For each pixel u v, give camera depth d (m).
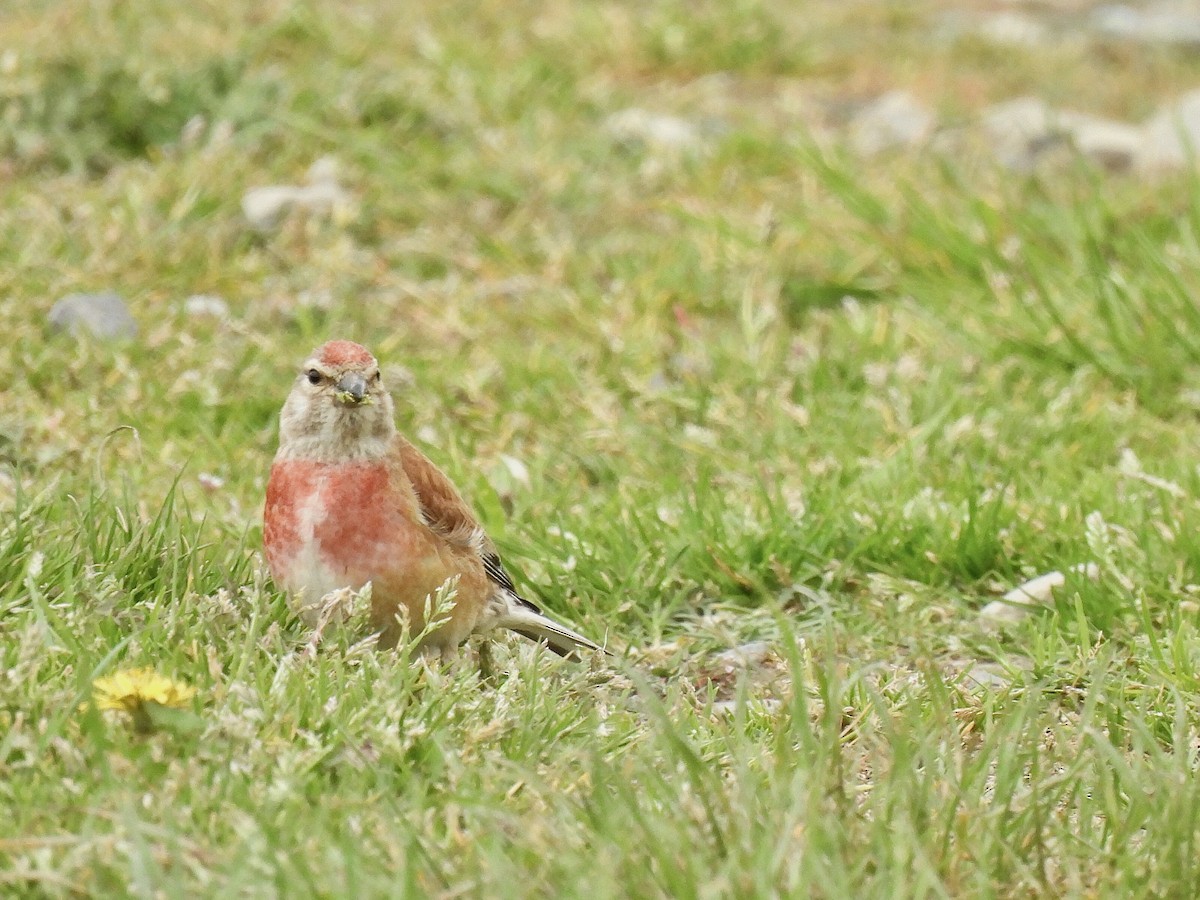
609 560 9.41
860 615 9.10
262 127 15.42
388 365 11.76
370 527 7.66
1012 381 12.26
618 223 14.92
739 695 6.64
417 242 14.06
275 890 5.40
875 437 11.24
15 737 5.99
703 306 13.40
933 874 5.48
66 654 6.79
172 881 5.32
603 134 16.83
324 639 7.42
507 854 5.78
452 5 19.78
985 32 23.41
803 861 5.52
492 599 8.14
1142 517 9.61
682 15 20.69
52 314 11.80
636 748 6.77
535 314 12.98
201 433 10.66
